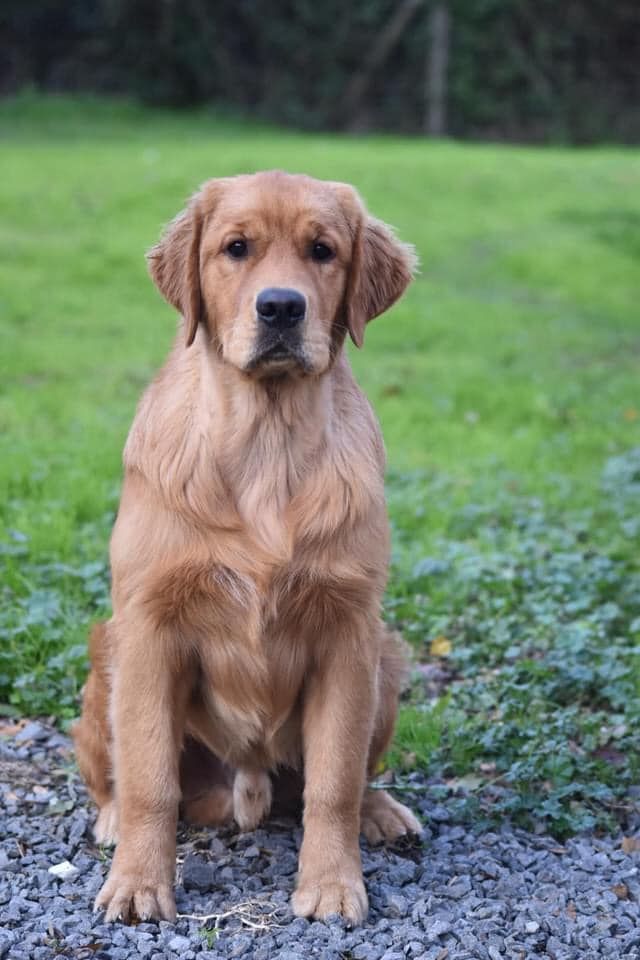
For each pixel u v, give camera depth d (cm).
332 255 523
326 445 499
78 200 2336
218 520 484
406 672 570
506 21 4497
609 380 1537
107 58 4544
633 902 484
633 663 698
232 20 4600
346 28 4553
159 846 476
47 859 511
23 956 430
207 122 4312
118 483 977
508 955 441
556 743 591
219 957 436
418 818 559
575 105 4588
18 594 752
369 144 3800
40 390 1277
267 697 504
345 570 486
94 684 524
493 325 1795
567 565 834
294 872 511
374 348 1627
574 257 2242
